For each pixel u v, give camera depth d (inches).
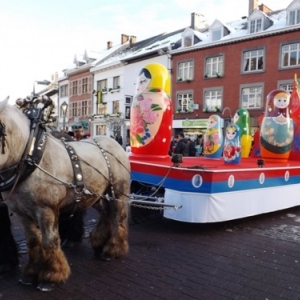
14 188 119.3
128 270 153.3
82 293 130.0
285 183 272.1
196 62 1067.9
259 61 949.2
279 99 317.7
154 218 254.7
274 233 220.7
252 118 954.7
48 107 131.0
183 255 175.2
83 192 137.3
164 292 133.0
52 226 126.1
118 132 1216.2
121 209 164.1
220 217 219.0
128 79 1259.8
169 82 283.3
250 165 268.8
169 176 228.1
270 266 162.6
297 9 880.3
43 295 127.2
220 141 340.2
